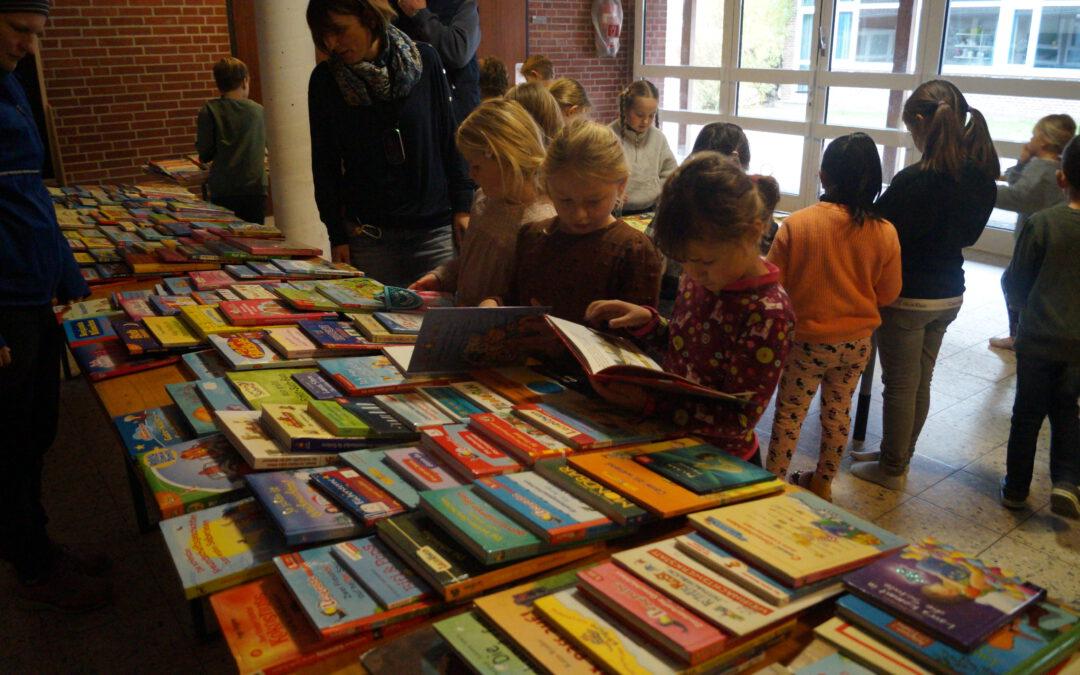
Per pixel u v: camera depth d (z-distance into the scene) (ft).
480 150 5.71
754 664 2.73
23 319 6.05
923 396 9.30
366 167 8.64
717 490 3.54
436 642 2.83
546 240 5.45
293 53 12.69
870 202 7.60
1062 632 2.71
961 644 2.61
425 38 10.47
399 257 9.12
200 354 5.83
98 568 7.64
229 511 3.72
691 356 4.56
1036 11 18.29
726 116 26.53
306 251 9.10
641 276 5.05
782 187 25.20
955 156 8.03
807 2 23.24
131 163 21.65
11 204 5.89
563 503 3.43
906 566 3.04
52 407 6.89
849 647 2.73
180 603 7.31
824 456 8.53
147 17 20.97
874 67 22.07
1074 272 8.05
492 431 4.09
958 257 8.55
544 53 27.91
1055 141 12.59
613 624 2.74
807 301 7.74
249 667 2.77
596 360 4.19
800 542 3.13
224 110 15.51
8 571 7.73
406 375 5.03
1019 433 8.70
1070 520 8.71
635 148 12.92
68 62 20.20
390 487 3.71
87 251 9.14
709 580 2.94
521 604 2.89
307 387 4.96
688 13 27.09
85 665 6.57
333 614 2.93
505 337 5.03
